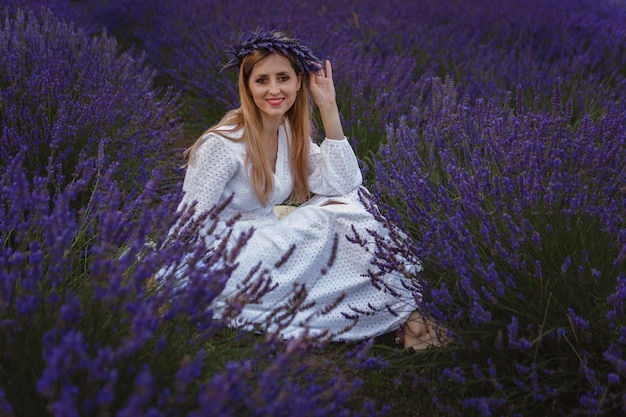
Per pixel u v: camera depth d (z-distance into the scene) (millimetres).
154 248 1867
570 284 2025
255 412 1312
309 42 4930
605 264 2031
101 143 2436
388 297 2365
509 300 2033
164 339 1448
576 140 2498
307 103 2592
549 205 2115
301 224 2396
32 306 1439
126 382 1481
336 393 1608
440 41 5777
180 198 1967
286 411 1452
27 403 1432
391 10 6875
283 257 1848
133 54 5473
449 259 2068
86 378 1405
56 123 2711
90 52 3969
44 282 1812
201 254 1795
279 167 2561
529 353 2002
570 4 6996
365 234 2389
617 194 2289
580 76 4754
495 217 2256
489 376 2041
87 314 1591
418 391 2105
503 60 5117
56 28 4148
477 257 2020
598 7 6938
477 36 5977
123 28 6082
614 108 2826
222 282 1588
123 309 1671
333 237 2393
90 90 3295
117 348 1589
